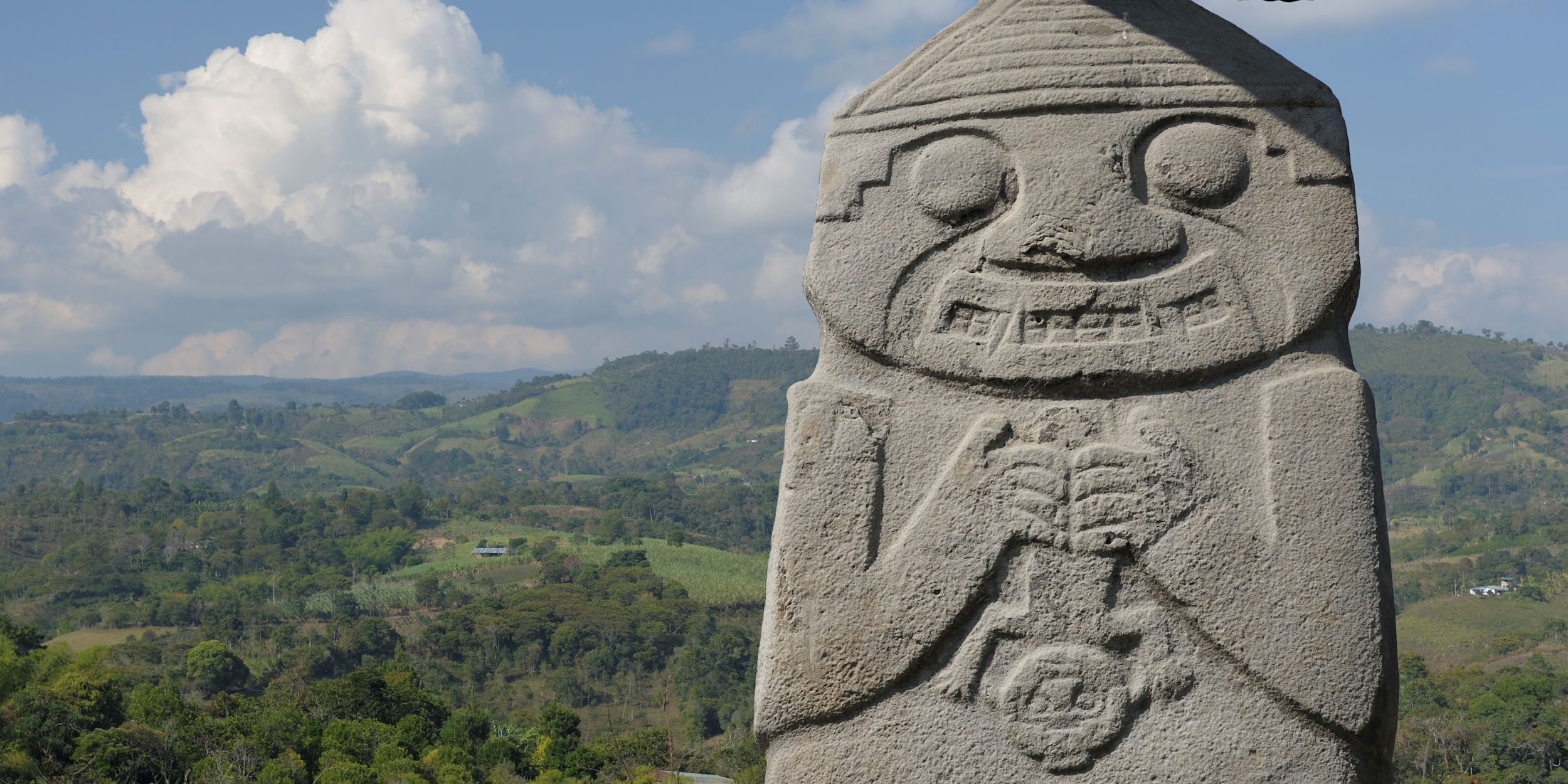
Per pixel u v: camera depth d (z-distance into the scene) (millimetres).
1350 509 2617
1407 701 38750
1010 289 2768
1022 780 2598
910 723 2643
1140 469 2666
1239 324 2725
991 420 2727
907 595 2658
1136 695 2609
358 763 31750
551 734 36656
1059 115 2832
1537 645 52500
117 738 29172
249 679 52750
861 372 2818
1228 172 2775
